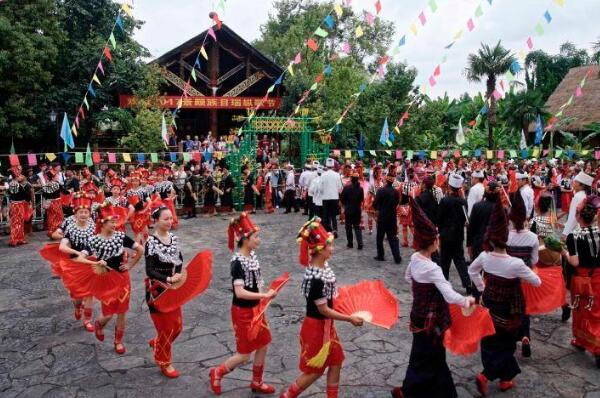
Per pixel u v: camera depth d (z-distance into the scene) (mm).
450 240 7711
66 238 5934
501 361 4758
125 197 12609
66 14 22875
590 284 5480
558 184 16875
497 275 4812
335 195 12070
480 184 8672
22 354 5875
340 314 4148
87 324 6559
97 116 22422
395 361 5598
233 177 17500
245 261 4688
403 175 17109
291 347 5973
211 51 27438
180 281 5082
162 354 5223
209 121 30875
